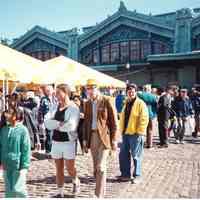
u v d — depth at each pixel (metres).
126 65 32.25
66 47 38.97
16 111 4.74
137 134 7.50
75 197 6.42
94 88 6.20
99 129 6.05
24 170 4.75
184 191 6.85
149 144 12.02
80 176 8.11
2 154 4.73
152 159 10.06
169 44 33.03
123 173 7.68
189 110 13.84
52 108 6.32
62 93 6.04
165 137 12.30
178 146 12.59
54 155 6.18
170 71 32.56
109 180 7.71
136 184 7.38
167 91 12.61
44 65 11.12
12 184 4.72
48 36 40.09
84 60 38.09
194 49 32.00
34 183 7.48
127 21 35.06
